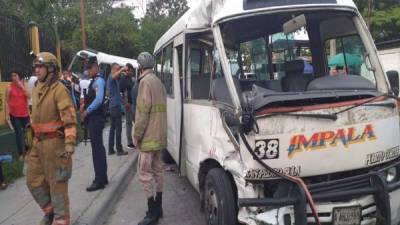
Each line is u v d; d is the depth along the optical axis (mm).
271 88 6121
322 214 4574
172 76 8094
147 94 6125
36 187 5637
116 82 10891
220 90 5199
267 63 6250
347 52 5781
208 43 5945
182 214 6992
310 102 4688
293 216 4516
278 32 6246
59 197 5465
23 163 9641
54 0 24641
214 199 5336
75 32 37875
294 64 6180
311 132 4527
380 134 4805
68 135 5301
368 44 5324
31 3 21953
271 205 4414
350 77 5324
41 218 6355
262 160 4434
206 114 5594
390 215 4672
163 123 6301
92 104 7621
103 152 7898
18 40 14172
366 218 4750
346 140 4637
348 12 5367
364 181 4699
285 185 4559
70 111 5320
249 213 4633
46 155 5395
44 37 17406
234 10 5090
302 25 5988
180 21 7211
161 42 9945
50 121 5352
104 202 7156
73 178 8703
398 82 5496
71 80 14141
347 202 4645
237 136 4703
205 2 5418
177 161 7504
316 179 4762
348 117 4637
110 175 8930
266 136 4430
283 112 4453
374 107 4762
